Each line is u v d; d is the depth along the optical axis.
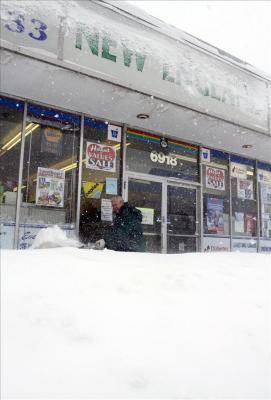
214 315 2.86
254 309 3.10
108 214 7.68
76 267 3.22
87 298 2.71
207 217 9.53
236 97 8.11
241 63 8.54
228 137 9.04
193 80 7.34
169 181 8.88
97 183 7.64
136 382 2.00
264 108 8.73
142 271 3.49
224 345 2.50
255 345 2.59
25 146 6.80
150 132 8.63
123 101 6.95
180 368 2.19
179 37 7.27
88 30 6.02
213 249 9.52
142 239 6.76
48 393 1.83
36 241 4.61
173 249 8.75
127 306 2.72
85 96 6.77
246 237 10.37
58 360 2.07
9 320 2.31
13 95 6.73
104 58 6.15
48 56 5.55
